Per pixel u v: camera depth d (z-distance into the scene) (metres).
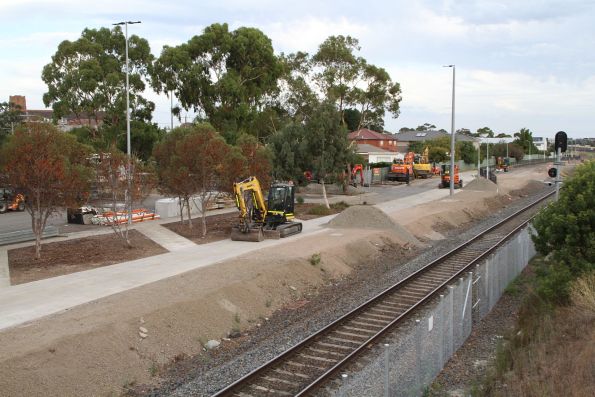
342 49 49.47
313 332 12.97
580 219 13.91
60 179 19.50
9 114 58.25
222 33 52.78
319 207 36.53
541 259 21.12
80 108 50.00
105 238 24.80
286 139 39.03
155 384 10.42
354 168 56.44
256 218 25.78
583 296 12.28
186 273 16.69
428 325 10.33
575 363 9.23
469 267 19.88
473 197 44.03
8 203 35.31
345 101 51.41
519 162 108.31
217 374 10.55
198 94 51.69
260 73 54.06
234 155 26.44
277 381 10.21
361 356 11.42
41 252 21.44
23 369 9.55
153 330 12.10
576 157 129.75
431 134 110.75
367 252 23.00
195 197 34.22
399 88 51.38
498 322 14.41
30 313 13.17
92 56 50.97
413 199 45.31
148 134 50.62
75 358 10.32
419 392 9.81
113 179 23.05
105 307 13.16
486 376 10.52
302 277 17.97
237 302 14.67
